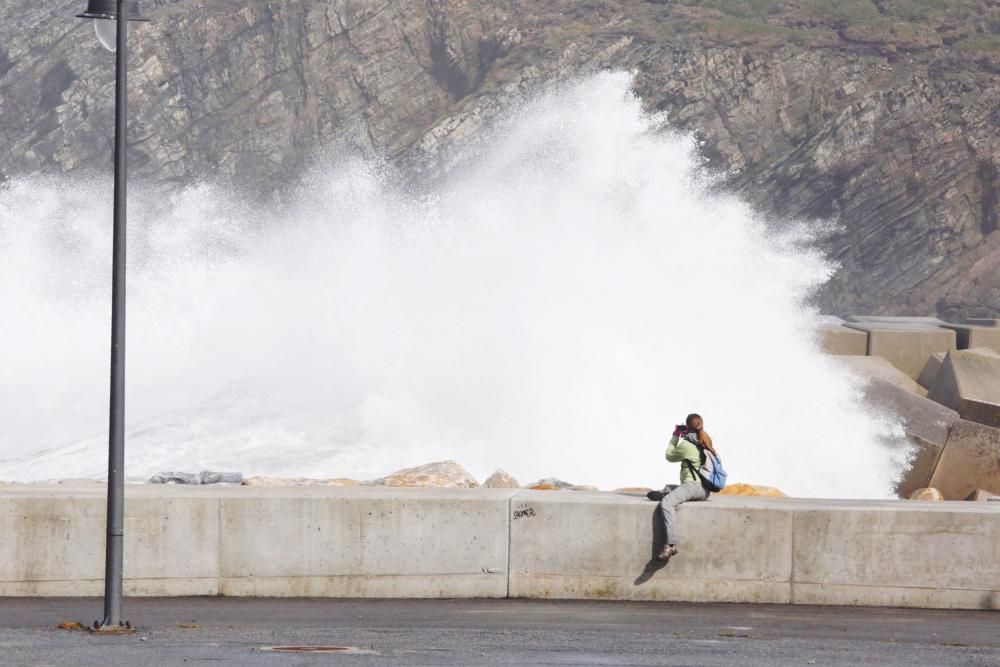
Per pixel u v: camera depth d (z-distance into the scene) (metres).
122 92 25.58
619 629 25.31
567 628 25.39
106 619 25.16
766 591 27.92
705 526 28.06
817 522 27.89
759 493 35.91
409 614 26.78
